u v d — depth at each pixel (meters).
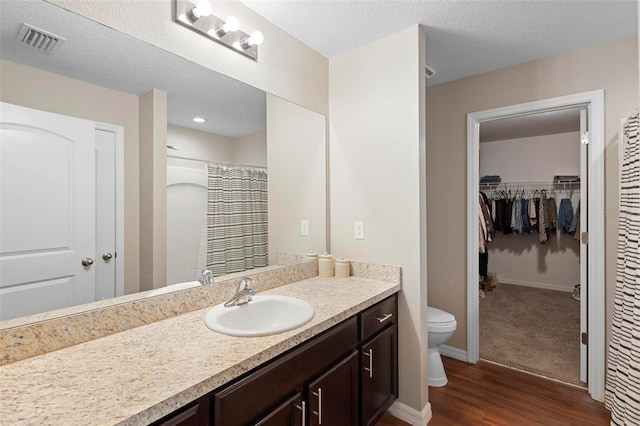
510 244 5.23
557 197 4.77
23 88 1.05
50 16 1.10
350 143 2.17
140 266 1.34
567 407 2.01
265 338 1.14
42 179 1.09
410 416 1.92
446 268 2.72
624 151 1.93
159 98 1.40
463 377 2.38
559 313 3.76
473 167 2.59
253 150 1.80
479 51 2.20
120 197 1.29
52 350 1.04
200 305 1.49
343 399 1.46
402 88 1.94
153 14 1.35
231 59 1.65
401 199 1.95
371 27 1.90
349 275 2.14
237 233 1.73
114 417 0.71
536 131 4.61
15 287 1.03
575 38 2.04
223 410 0.94
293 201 2.03
